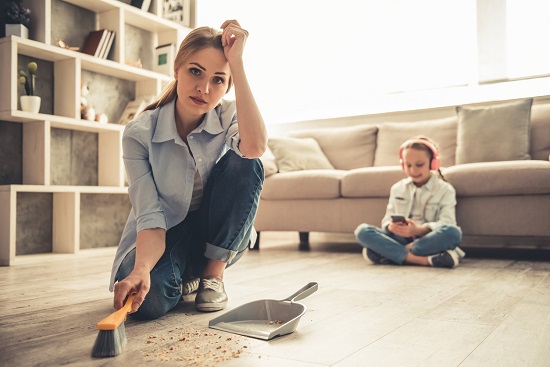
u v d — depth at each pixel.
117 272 1.22
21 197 2.75
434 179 2.47
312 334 1.04
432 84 3.53
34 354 0.90
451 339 0.99
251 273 2.01
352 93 3.83
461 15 3.42
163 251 1.12
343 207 2.94
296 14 4.04
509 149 2.86
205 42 1.12
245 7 4.30
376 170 2.82
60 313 1.27
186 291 1.42
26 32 2.66
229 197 1.30
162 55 3.56
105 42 3.06
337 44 3.87
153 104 1.29
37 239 2.81
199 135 1.25
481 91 3.37
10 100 2.47
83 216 3.13
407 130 3.34
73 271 2.15
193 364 0.84
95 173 3.19
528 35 3.23
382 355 0.89
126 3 3.46
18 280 1.88
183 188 1.25
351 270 2.10
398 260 2.25
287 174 3.12
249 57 4.27
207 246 1.34
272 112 4.18
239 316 1.16
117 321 0.88
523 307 1.29
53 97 2.92
